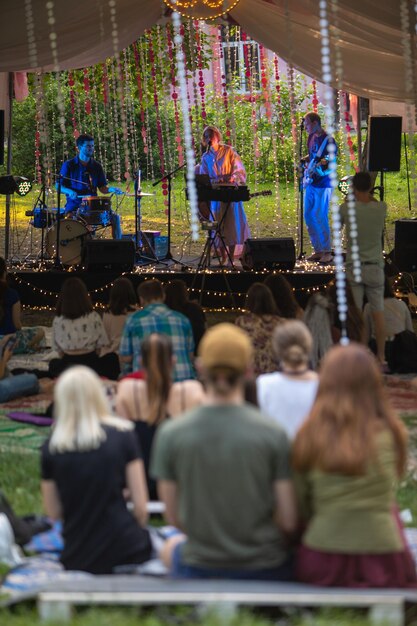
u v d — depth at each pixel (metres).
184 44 19.31
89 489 4.91
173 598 4.06
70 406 4.94
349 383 4.35
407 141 23.61
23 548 5.57
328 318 9.01
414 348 10.40
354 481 4.29
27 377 9.29
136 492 4.98
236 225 15.53
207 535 4.30
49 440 4.98
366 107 19.36
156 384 5.97
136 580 4.35
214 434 4.28
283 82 23.03
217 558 4.30
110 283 14.04
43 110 15.41
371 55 14.30
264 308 8.47
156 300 8.23
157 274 14.09
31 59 13.84
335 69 14.34
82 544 4.94
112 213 16.06
